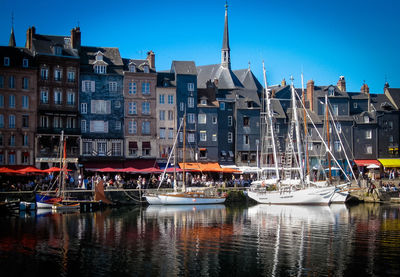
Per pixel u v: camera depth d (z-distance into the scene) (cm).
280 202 6475
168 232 4109
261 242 3700
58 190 5697
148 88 7850
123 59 8131
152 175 7519
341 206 6334
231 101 8594
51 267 2988
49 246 3531
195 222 4688
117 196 6159
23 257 3216
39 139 7150
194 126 8156
